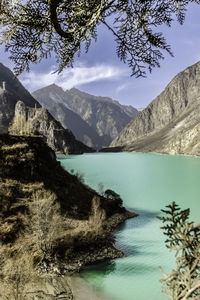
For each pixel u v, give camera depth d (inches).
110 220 2089.1
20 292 908.6
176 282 130.7
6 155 2037.4
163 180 5162.4
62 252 1327.5
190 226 141.2
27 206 1621.6
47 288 1035.3
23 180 1935.3
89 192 2480.3
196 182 4884.4
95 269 1262.3
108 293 1051.3
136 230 1919.3
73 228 1581.0
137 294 1056.2
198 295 122.2
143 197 3405.5
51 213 1503.4
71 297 1013.8
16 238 1347.2
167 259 1390.3
